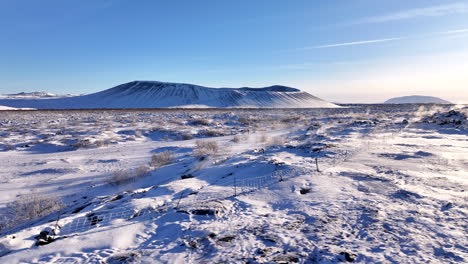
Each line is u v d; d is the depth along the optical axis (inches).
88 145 858.1
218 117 2036.2
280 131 1131.9
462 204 255.1
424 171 385.7
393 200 273.9
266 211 267.0
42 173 560.1
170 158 630.5
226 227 230.2
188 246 201.5
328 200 281.4
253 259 177.2
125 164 623.8
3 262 191.6
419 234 201.8
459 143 631.8
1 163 651.5
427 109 2071.9
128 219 262.7
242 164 460.8
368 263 167.5
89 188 447.8
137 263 183.8
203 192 333.7
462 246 182.7
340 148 566.3
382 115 1706.4
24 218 320.5
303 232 213.9
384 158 479.8
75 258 195.3
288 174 382.6
